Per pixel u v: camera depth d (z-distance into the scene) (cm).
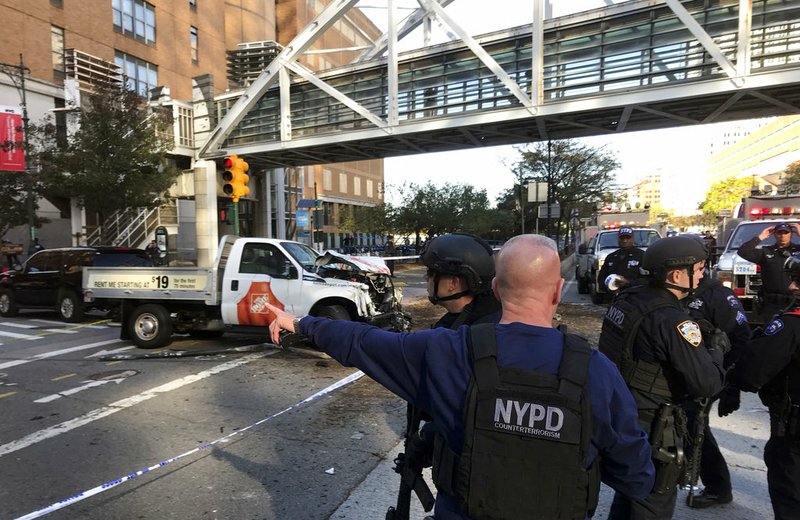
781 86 1311
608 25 1531
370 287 896
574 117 1666
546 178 3022
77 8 2577
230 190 1153
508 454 132
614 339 250
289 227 3944
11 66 1989
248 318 804
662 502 229
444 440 150
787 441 247
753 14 1342
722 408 301
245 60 2502
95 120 1823
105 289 888
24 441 459
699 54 1416
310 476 384
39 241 2312
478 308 197
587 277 1554
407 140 1994
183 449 438
